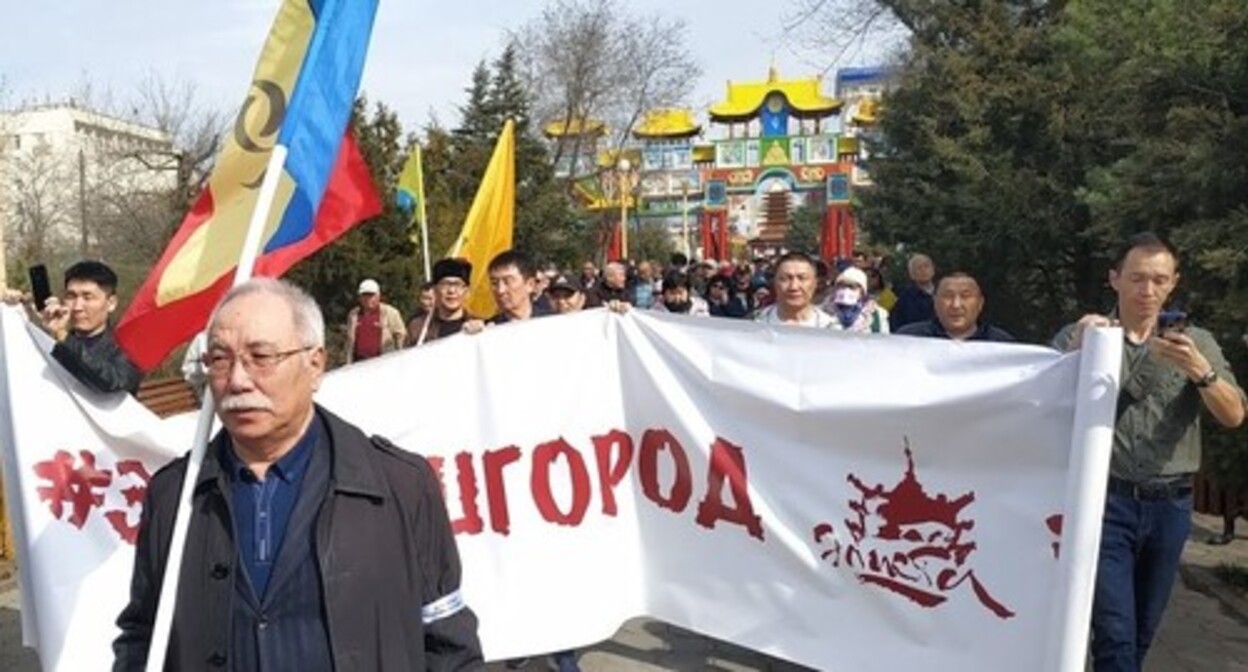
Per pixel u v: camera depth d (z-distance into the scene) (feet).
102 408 14.23
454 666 7.83
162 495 7.86
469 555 15.07
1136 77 24.44
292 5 11.02
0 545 23.79
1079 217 47.24
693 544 14.98
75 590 14.01
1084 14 33.58
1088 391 11.48
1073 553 11.51
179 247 10.92
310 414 7.64
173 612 7.40
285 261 10.67
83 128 142.31
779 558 14.21
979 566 12.76
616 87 126.11
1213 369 12.62
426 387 15.02
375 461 7.59
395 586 7.38
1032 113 49.60
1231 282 20.68
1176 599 21.25
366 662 7.18
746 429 14.43
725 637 14.71
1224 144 21.31
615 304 15.53
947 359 13.00
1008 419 12.46
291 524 7.28
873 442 13.43
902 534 13.28
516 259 19.34
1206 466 21.79
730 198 215.72
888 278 61.16
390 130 65.72
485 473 15.14
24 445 13.96
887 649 13.43
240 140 10.89
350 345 37.11
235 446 7.54
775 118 212.23
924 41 57.77
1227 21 21.81
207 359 7.34
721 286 47.98
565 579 15.30
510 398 15.20
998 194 48.55
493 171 27.86
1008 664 12.53
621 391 15.51
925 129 53.88
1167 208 23.03
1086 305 48.78
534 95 125.49
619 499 15.51
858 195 71.15
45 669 13.91
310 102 10.16
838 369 13.74
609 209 136.67
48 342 14.05
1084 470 11.47
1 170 107.76
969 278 16.72
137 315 10.83
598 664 17.79
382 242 60.13
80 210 116.26
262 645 7.13
